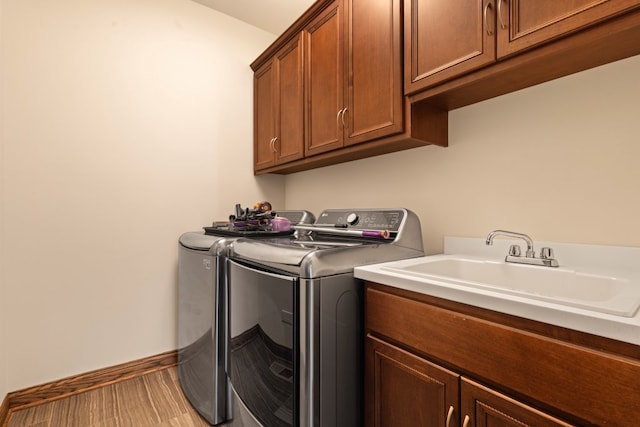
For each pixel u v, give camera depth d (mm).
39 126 1637
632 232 984
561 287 976
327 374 989
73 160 1730
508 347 676
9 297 1544
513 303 661
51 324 1655
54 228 1672
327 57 1676
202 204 2186
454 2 1101
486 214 1342
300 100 1888
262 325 1140
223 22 2295
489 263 1164
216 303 1448
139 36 1952
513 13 954
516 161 1247
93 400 1639
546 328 626
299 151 1900
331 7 1651
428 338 836
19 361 1566
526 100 1215
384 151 1709
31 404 1579
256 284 1178
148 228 1971
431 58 1174
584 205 1078
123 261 1880
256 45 2467
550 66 1036
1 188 1515
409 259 1244
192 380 1620
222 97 2285
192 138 2148
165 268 2025
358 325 1068
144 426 1435
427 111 1377
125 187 1893
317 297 969
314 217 2084
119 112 1876
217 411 1444
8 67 1560
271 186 2547
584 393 568
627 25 769
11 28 1573
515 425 661
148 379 1866
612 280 848
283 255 1060
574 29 836
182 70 2111
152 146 1991
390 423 943
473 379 741
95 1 1810
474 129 1381
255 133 2393
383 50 1358
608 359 541
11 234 1555
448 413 785
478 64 1032
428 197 1568
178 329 1925
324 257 1002
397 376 922
